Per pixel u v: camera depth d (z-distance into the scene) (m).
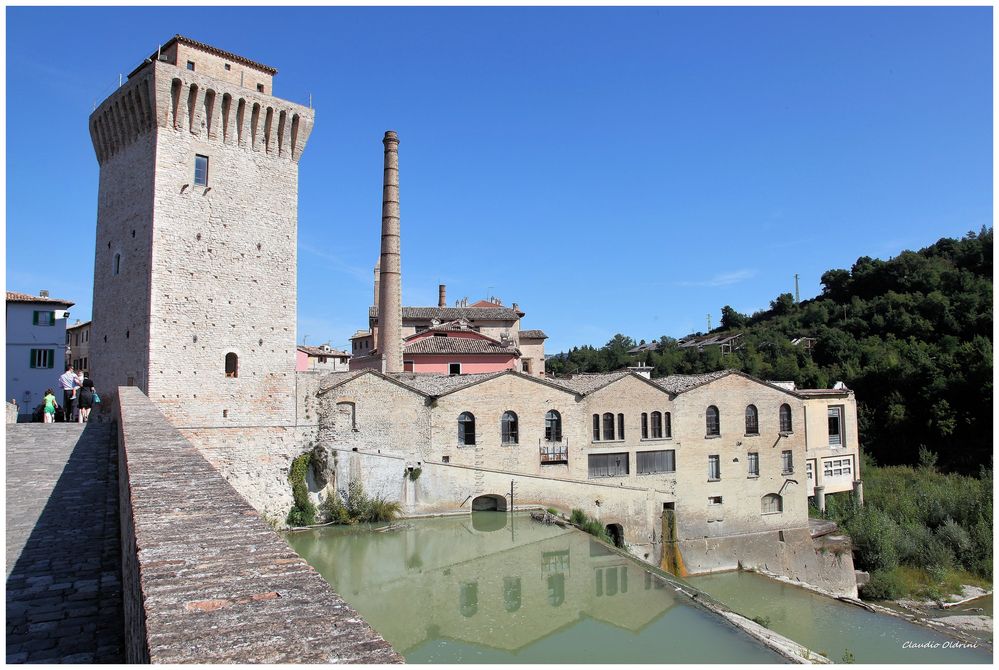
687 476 50.72
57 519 16.97
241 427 41.62
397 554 37.69
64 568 13.55
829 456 59.25
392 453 44.41
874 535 50.97
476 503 46.59
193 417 40.09
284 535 40.50
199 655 4.43
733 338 147.00
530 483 46.53
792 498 53.91
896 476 67.62
